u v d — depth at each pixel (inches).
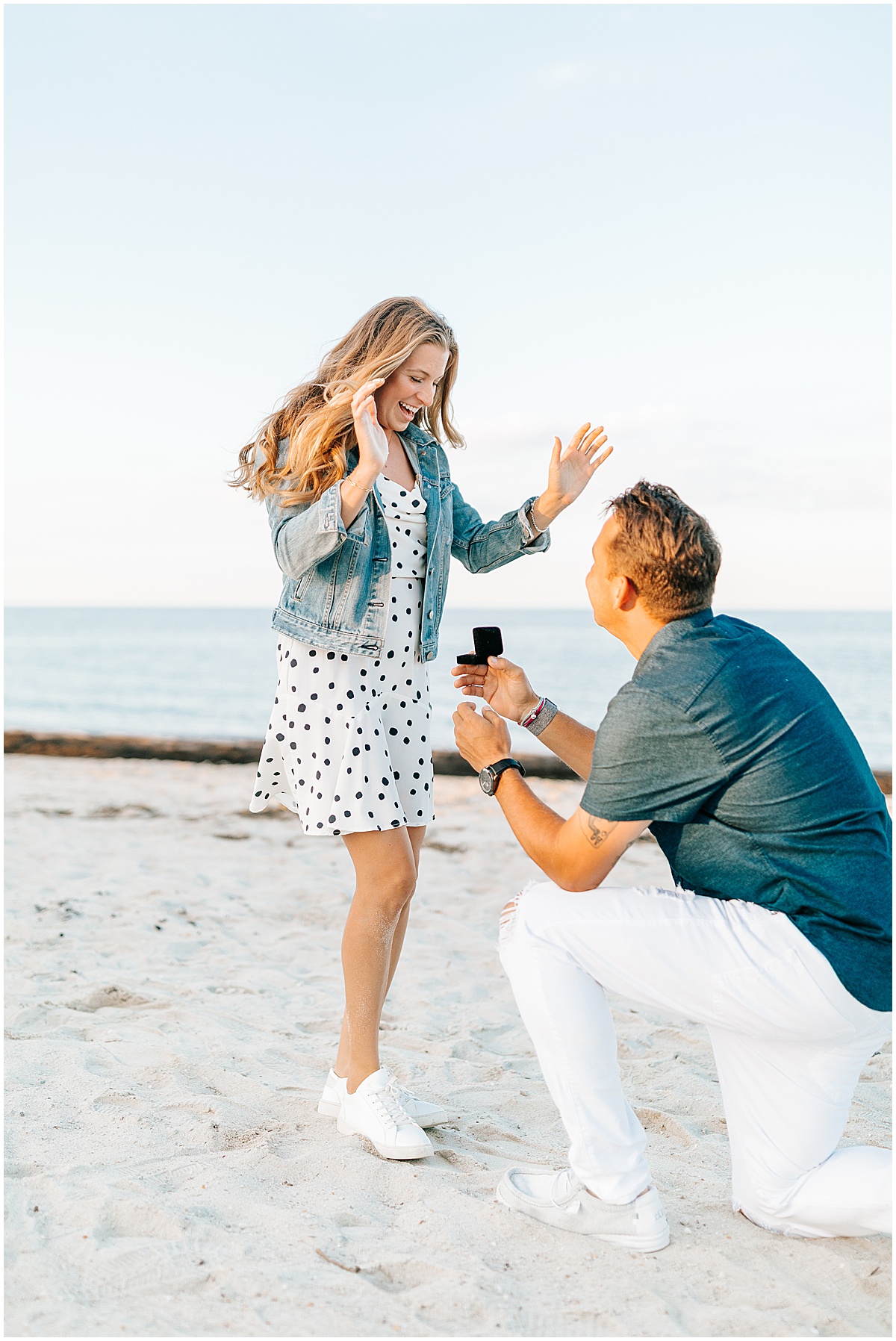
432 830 276.7
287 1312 63.2
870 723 702.5
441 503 101.8
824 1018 70.0
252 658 1357.0
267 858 239.8
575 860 74.2
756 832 70.5
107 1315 61.8
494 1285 66.9
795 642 1423.5
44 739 510.0
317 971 154.4
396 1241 73.4
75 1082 101.3
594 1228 74.2
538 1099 105.9
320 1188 81.5
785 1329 63.6
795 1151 74.5
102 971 147.3
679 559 72.6
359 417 86.0
